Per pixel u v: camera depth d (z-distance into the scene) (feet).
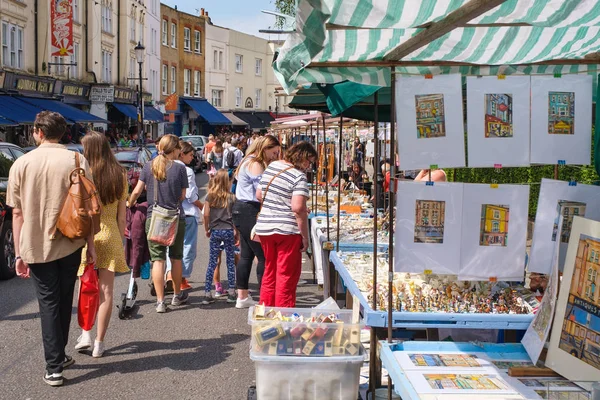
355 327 14.73
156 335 22.36
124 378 18.31
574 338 12.48
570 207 14.39
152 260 25.12
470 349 14.47
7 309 25.82
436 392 12.16
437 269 14.49
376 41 12.39
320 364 14.52
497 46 13.60
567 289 12.81
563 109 14.47
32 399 16.75
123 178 19.71
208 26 177.06
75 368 19.07
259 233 20.53
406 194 14.37
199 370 19.02
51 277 17.38
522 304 15.19
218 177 26.48
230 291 26.89
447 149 14.19
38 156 17.21
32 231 16.97
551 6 10.28
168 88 156.76
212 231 26.63
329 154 56.34
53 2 86.89
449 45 13.48
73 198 17.07
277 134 81.51
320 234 26.14
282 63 10.07
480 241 14.52
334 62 13.83
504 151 14.42
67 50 88.02
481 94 14.35
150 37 140.87
